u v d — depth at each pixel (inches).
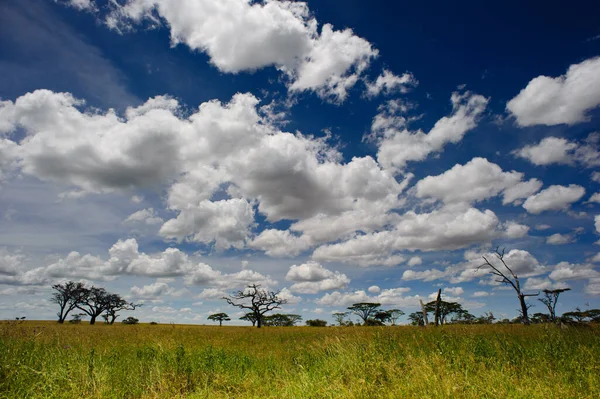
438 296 880.3
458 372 242.5
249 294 2399.1
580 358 275.9
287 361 370.3
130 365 304.2
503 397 197.0
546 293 1243.8
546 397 196.4
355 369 272.8
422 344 384.2
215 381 270.4
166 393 243.1
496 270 1050.1
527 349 333.7
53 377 232.8
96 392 223.9
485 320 799.7
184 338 592.7
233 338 665.6
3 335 353.7
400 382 232.7
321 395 226.1
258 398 235.0
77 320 2674.7
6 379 228.4
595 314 897.5
